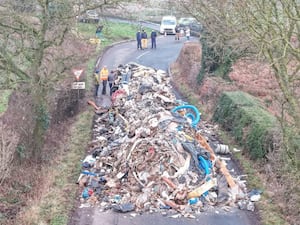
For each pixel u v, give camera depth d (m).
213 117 27.25
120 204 17.25
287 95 15.33
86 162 21.23
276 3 14.49
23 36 20.14
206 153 20.12
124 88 31.69
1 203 17.58
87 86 35.00
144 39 50.81
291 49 14.04
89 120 28.02
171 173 18.42
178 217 16.48
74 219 16.28
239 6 15.03
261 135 20.45
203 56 32.97
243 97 25.44
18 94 24.02
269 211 16.61
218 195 17.78
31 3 20.41
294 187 16.58
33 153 21.47
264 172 19.47
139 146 19.88
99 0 21.27
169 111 25.34
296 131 16.88
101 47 49.38
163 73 37.62
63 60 21.58
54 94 25.36
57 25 20.69
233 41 24.11
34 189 18.83
